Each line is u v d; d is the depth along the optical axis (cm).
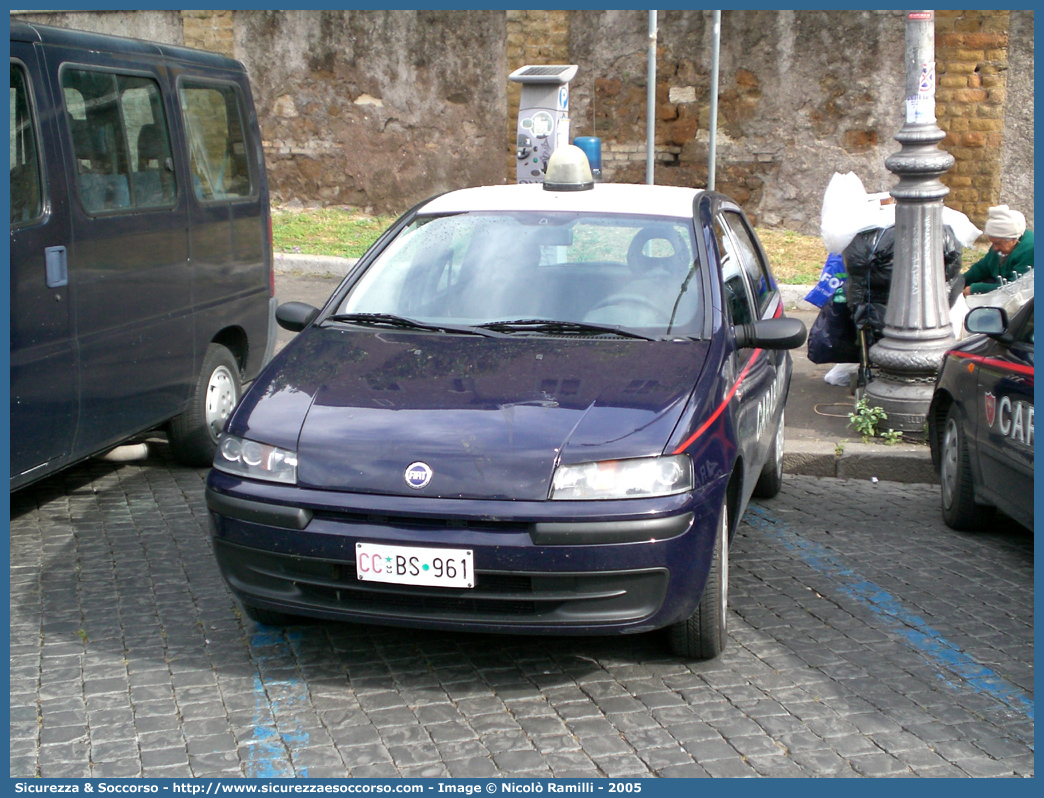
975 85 1160
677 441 369
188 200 622
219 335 690
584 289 471
